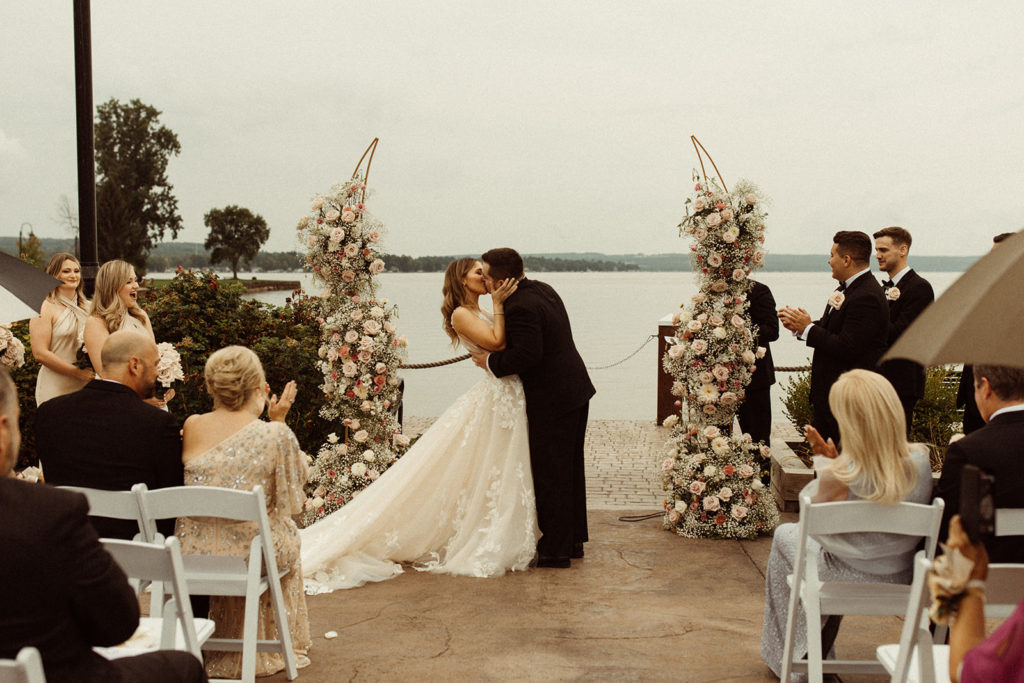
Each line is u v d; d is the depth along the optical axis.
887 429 3.27
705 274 6.31
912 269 6.59
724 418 6.39
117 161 60.94
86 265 7.12
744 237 6.22
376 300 6.62
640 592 5.10
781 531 3.93
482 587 5.20
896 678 2.91
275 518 4.00
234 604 4.05
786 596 3.89
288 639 3.88
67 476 3.70
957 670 1.80
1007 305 1.80
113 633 2.19
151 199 61.59
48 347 6.25
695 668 4.04
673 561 5.69
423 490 5.59
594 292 65.88
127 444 3.71
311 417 8.17
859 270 6.02
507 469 5.54
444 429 5.66
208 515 3.54
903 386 6.01
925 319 1.89
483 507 5.58
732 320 6.18
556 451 5.55
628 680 3.91
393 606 4.88
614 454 9.56
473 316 5.65
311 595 5.07
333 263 6.47
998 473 3.13
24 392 7.57
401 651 4.24
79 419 3.72
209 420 3.92
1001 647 1.72
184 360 8.30
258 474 3.86
